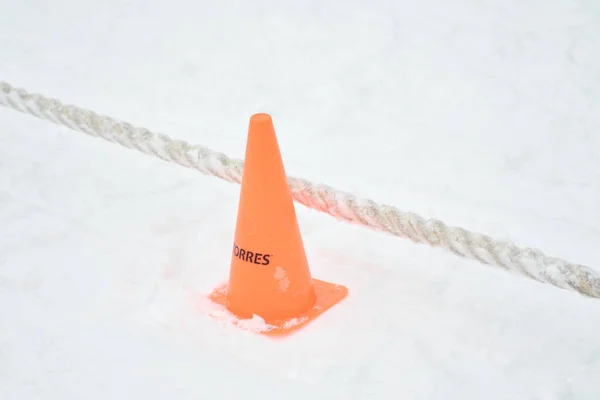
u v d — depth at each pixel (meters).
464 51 3.06
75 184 2.58
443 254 2.36
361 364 2.11
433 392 2.05
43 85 3.03
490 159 2.66
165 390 2.05
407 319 2.20
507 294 2.26
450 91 2.91
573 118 2.78
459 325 2.19
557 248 2.37
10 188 2.57
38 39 3.30
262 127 2.12
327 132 2.79
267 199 2.15
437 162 2.66
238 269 2.20
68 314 2.20
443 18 3.19
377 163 2.66
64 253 2.36
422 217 2.33
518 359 2.12
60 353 2.12
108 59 3.17
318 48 3.13
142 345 2.13
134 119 2.86
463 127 2.78
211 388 2.05
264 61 3.10
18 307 2.21
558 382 2.07
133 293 2.26
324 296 2.26
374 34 3.16
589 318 2.20
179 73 3.08
